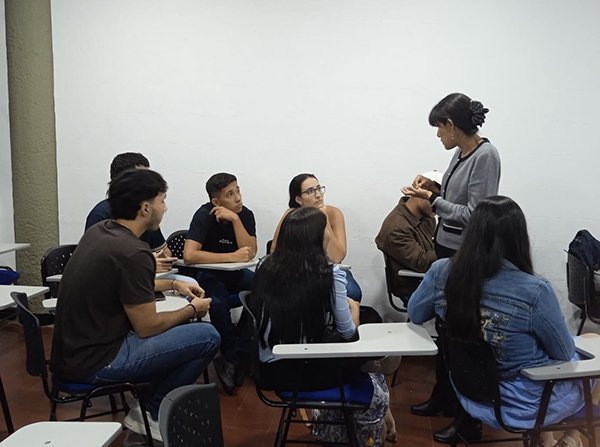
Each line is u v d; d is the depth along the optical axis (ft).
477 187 8.31
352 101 12.13
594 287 10.09
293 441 7.29
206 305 7.59
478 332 5.84
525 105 11.55
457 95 8.41
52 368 6.79
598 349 6.23
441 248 8.82
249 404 9.58
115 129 13.01
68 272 6.69
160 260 9.12
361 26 11.89
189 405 4.01
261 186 12.70
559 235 11.75
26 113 13.04
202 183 12.90
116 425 4.22
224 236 10.75
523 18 11.34
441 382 9.02
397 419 9.04
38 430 4.13
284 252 6.54
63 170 13.26
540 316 5.68
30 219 13.34
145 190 6.77
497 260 5.77
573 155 11.52
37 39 12.86
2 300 7.34
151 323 6.70
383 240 10.40
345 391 6.57
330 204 12.48
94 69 12.91
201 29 12.47
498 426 5.99
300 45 12.17
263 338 6.61
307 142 12.41
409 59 11.82
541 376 5.51
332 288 6.34
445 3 11.55
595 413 6.11
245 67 12.42
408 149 12.03
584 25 11.16
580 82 11.32
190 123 12.76
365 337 6.32
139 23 12.66
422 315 6.63
